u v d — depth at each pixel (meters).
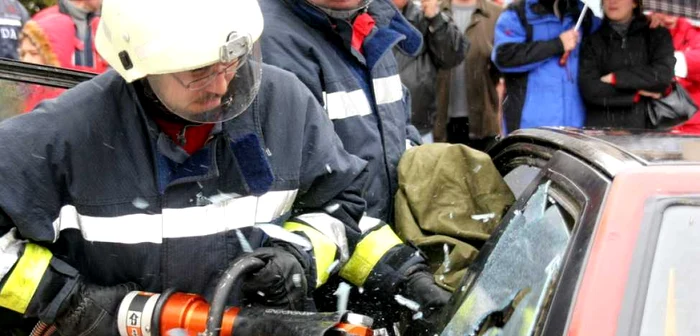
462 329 2.10
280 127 2.46
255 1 2.26
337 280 2.82
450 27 5.24
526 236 2.00
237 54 2.11
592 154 1.87
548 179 2.06
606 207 1.61
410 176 2.94
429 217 2.86
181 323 2.20
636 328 1.46
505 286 1.96
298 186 2.51
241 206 2.39
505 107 4.87
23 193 2.21
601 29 4.65
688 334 1.46
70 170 2.27
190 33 2.09
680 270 1.52
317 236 2.50
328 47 3.04
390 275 2.67
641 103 4.67
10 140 2.21
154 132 2.27
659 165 1.67
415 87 5.30
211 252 2.37
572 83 4.70
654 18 4.64
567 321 1.49
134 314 2.24
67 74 3.12
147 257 2.34
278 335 2.04
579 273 1.54
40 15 5.01
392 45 3.11
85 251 2.34
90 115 2.26
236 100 2.21
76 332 2.30
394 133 3.16
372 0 3.10
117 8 2.17
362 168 2.70
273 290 2.23
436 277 2.69
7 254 2.21
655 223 1.56
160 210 2.32
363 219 2.79
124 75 2.17
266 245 2.46
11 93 3.07
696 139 2.12
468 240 2.81
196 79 2.11
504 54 4.77
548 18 4.70
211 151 2.31
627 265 1.52
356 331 1.97
